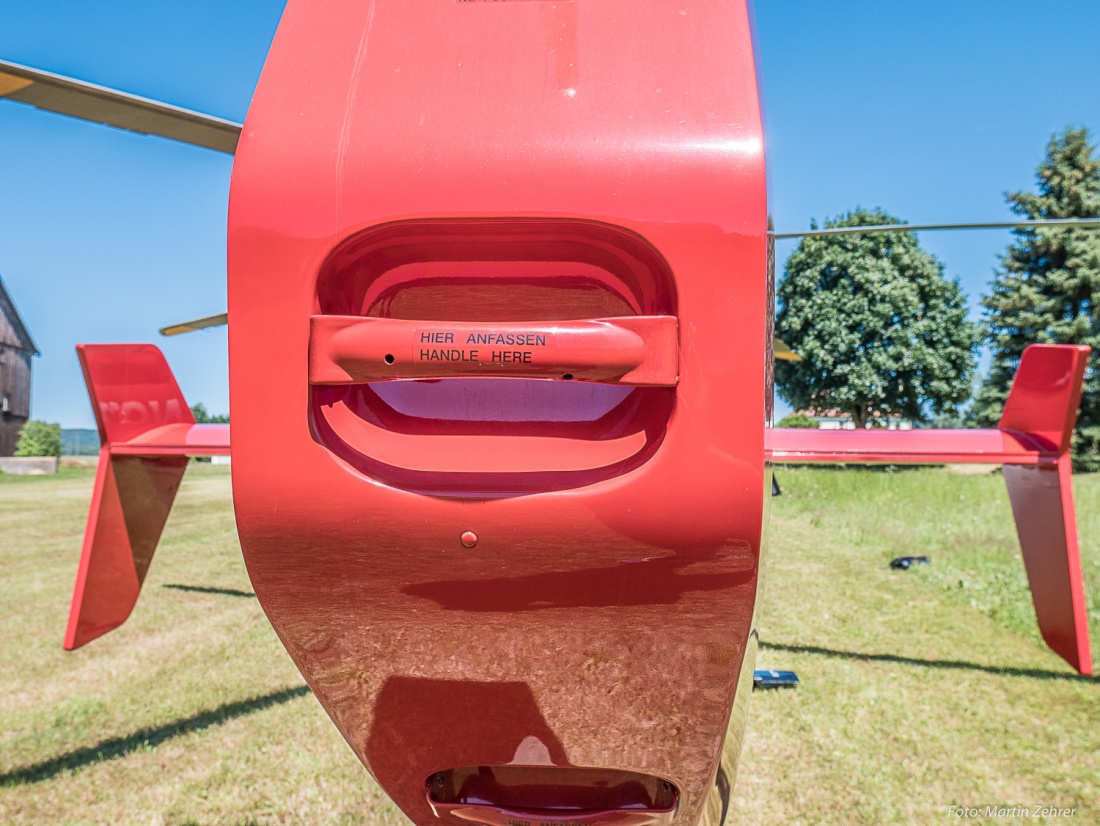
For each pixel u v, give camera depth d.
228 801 2.12
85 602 1.60
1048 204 26.17
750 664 0.94
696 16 0.86
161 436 1.73
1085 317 24.31
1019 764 2.30
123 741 2.54
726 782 1.06
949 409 29.61
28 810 2.07
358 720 0.97
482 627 0.87
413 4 0.89
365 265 0.84
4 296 30.89
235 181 0.83
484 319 0.83
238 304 0.82
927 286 29.28
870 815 2.00
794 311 30.23
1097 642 3.40
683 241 0.78
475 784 1.04
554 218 0.79
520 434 0.84
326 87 0.86
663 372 0.79
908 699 2.82
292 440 0.82
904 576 5.07
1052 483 1.81
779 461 1.95
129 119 1.66
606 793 1.03
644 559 0.82
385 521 0.83
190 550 6.86
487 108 0.82
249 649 3.62
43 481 18.81
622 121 0.81
